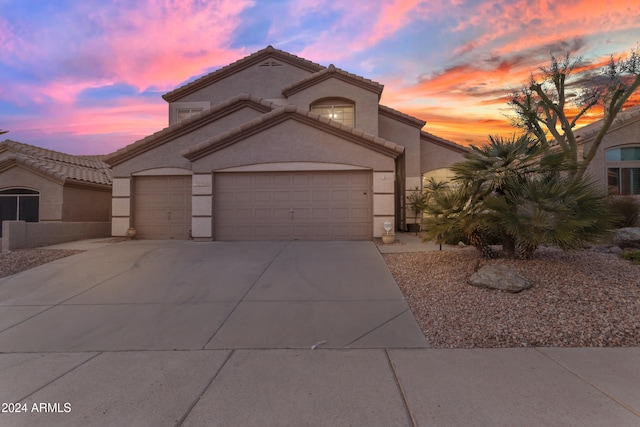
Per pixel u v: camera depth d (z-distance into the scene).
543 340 4.54
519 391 3.42
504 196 7.42
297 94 15.85
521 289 5.95
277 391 3.53
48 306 6.31
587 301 5.40
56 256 10.06
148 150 13.87
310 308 6.01
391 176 12.04
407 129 16.41
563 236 6.23
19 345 4.82
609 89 11.73
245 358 4.32
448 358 4.20
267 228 12.38
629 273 6.55
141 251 10.62
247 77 17.81
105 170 19.91
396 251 10.01
